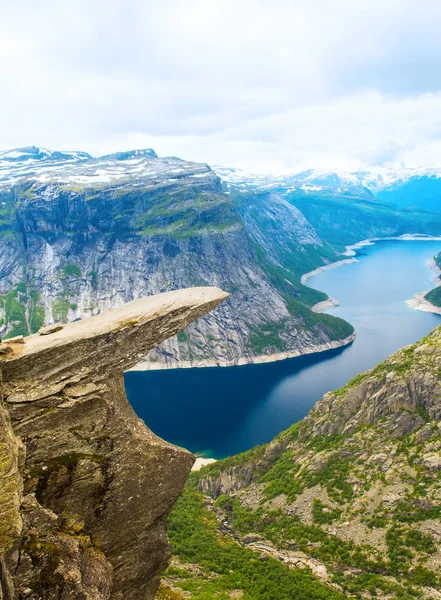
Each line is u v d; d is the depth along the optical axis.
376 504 77.88
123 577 24.22
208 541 75.75
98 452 22.77
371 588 65.19
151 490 24.14
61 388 22.03
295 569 69.38
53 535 20.69
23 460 19.77
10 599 17.33
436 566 66.19
